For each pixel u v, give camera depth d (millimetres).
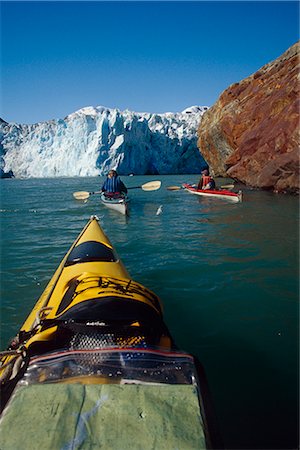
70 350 1521
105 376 1396
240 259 4223
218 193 10398
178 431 1058
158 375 1407
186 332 2578
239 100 16453
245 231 5758
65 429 1058
